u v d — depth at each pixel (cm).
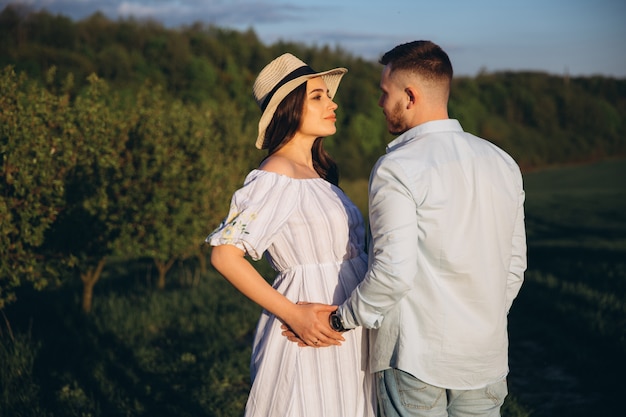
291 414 240
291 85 254
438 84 224
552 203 2739
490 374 223
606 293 794
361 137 4659
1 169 562
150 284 1028
